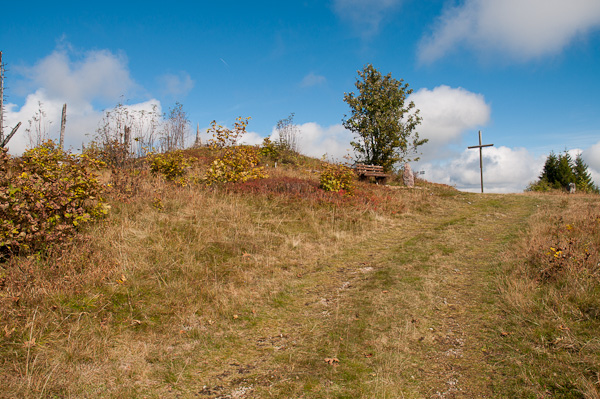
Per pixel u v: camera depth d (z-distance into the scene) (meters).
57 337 4.05
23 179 5.38
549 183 33.19
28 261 5.07
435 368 3.70
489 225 10.05
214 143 13.01
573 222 8.34
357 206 11.51
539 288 5.09
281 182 12.71
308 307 5.38
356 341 4.32
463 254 7.43
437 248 7.91
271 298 5.64
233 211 9.45
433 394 3.30
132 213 8.17
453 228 9.77
